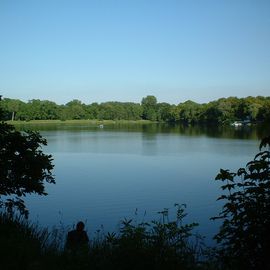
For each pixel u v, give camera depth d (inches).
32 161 437.1
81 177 1441.9
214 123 6112.2
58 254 305.7
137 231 261.4
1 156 430.3
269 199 198.5
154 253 249.3
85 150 2486.5
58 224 776.9
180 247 260.2
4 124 446.0
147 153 2288.4
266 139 199.9
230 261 203.3
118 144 2950.3
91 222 808.9
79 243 340.5
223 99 6186.0
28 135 464.1
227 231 204.2
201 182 1317.7
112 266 250.1
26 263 271.3
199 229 721.6
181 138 3511.3
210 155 2144.4
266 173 205.2
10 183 434.3
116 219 830.5
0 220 408.5
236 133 4136.3
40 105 7199.8
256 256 191.6
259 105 4955.7
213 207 940.0
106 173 1542.8
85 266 261.7
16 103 6491.1
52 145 2876.5
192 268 251.8
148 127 6107.3
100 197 1070.4
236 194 214.5
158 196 1090.1
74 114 7583.7
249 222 195.8
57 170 1632.6
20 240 321.1
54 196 1066.7
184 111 6747.1
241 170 218.2
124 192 1145.4
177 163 1845.5
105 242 300.2
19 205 447.5
